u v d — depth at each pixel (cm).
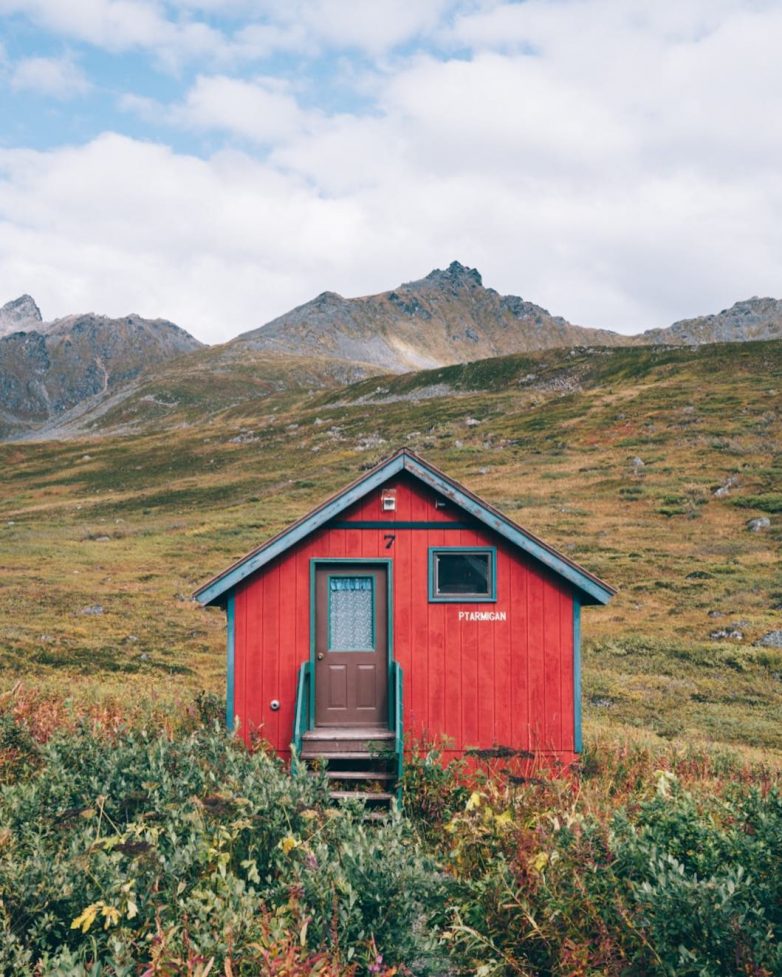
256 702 1453
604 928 632
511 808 941
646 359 11756
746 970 552
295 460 9544
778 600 3647
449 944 727
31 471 11594
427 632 1470
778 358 10200
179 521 6600
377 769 1328
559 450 7725
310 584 1468
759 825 732
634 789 1284
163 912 628
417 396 13850
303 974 549
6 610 3769
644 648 3117
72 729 1283
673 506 5494
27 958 556
